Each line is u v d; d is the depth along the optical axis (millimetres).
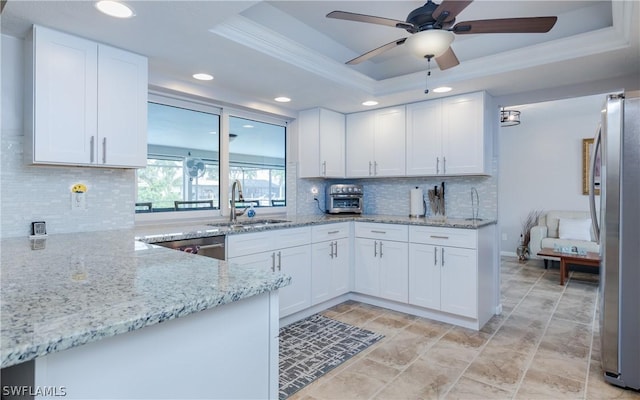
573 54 2447
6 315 777
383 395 1979
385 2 2480
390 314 3307
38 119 1886
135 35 2041
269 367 1163
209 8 1759
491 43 2922
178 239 2264
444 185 3727
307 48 2561
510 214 6238
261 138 3811
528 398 1947
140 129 2297
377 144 3887
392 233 3385
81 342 693
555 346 2609
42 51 1898
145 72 2336
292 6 2561
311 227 3238
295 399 1941
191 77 2812
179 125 3102
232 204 3232
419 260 3209
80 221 2281
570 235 5094
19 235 2041
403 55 3369
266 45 2328
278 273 1198
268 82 2959
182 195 3109
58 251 1583
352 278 3686
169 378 914
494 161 3393
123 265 1301
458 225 2961
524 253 5766
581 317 3227
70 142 1996
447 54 2197
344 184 4379
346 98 3469
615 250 2051
